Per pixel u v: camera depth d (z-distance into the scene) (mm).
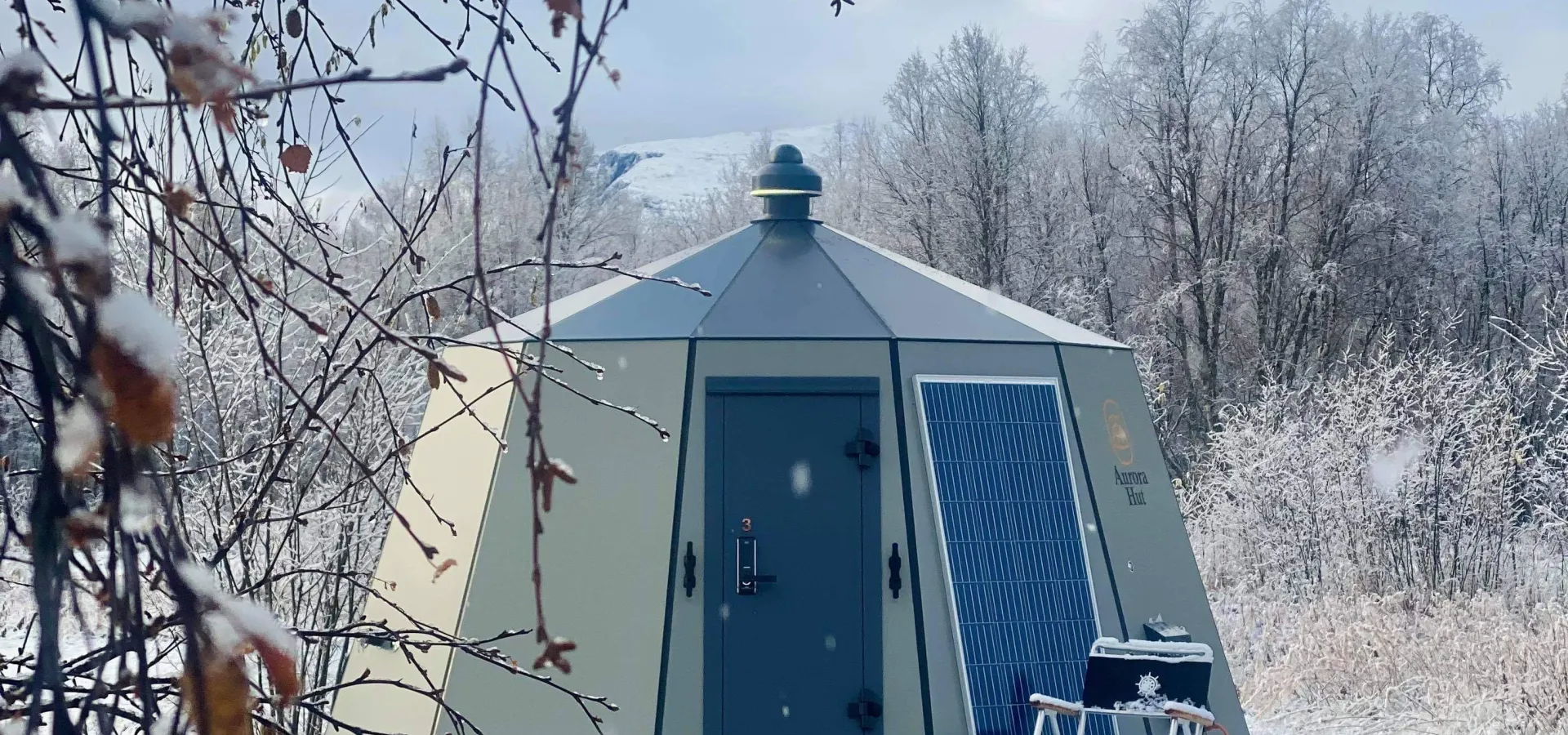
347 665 9250
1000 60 38625
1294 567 18031
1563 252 38094
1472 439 17766
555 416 8805
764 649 8312
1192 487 21688
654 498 8500
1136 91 37406
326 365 3076
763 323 8914
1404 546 17516
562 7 1377
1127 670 7773
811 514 8492
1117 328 39094
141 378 1114
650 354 8773
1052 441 9133
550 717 8242
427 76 1308
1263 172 38469
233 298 1768
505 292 23172
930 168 38312
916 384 8781
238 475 7215
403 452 3303
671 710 8195
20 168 1189
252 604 1231
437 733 8305
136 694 1289
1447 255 37375
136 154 1504
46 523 1167
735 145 196500
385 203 2406
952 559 8531
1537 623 14570
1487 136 40938
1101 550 9086
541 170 1473
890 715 8281
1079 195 39750
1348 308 37469
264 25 2404
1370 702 12398
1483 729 11336
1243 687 13562
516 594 8500
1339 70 36281
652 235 58000
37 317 1146
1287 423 19625
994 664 8430
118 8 1230
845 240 10609
